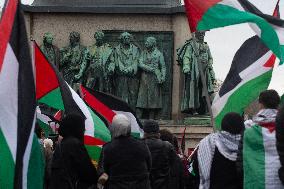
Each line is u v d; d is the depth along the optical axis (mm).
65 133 12234
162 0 29375
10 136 10180
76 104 14180
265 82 14047
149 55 28031
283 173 9055
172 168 14500
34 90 10352
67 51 28219
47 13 29109
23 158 10180
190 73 27188
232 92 13852
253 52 14086
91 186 13242
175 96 28391
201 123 27609
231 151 11000
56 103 14711
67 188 12109
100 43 28219
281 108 8898
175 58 28641
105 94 16500
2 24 10375
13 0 10445
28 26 29031
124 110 16578
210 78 27344
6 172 10133
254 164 9812
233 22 13500
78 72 28000
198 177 11914
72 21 29125
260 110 10250
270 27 13125
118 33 28906
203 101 27781
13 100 10234
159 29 28891
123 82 27969
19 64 10336
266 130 9859
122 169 12391
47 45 28203
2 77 10203
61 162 12102
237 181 11031
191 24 13828
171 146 14453
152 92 27969
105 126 15000
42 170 10672
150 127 14336
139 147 12508
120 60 27938
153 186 14328
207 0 13672
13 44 10359
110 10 28891
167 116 28297
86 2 29672
